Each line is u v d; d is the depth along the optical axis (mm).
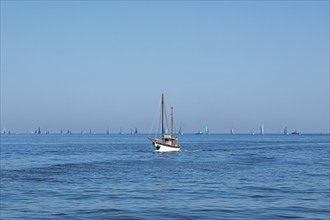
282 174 70438
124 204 42188
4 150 161875
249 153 141000
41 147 192625
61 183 59312
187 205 41594
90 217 36094
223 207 40438
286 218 35625
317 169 79375
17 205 41531
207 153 141625
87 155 130500
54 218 35625
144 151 156500
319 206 40750
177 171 77188
